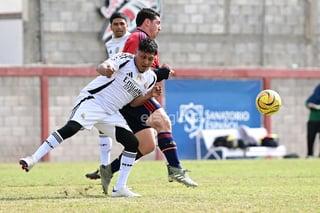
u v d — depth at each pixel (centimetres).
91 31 8156
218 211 2403
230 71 8375
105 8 8125
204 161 6438
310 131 7556
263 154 7919
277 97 3438
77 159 8000
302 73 8644
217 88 8331
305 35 8825
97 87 2934
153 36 3294
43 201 2742
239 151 7906
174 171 3159
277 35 8738
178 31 8406
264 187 3434
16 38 8000
